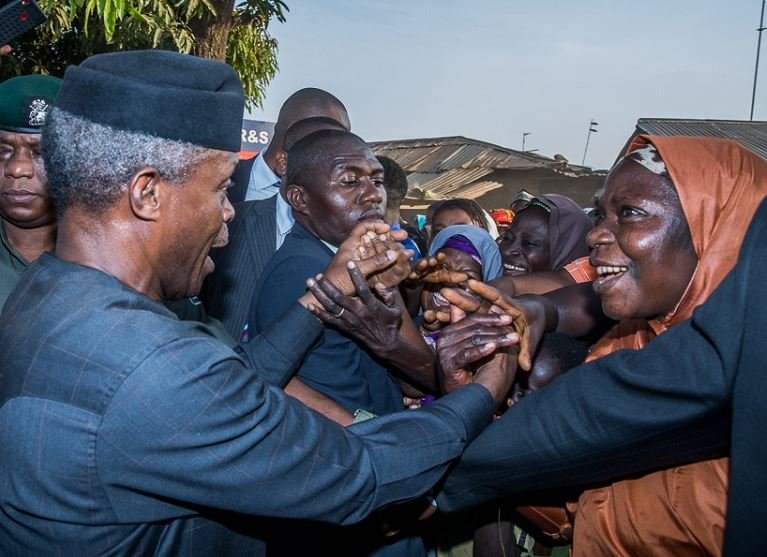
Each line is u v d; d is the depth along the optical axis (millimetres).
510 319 1479
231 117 1148
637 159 1323
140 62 1097
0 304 1863
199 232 1162
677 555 1276
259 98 7559
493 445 1346
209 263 1279
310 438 1114
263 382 1125
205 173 1134
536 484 1349
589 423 1223
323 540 1707
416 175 14320
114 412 993
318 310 1585
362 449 1182
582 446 1236
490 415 1382
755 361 971
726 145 1288
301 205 1883
